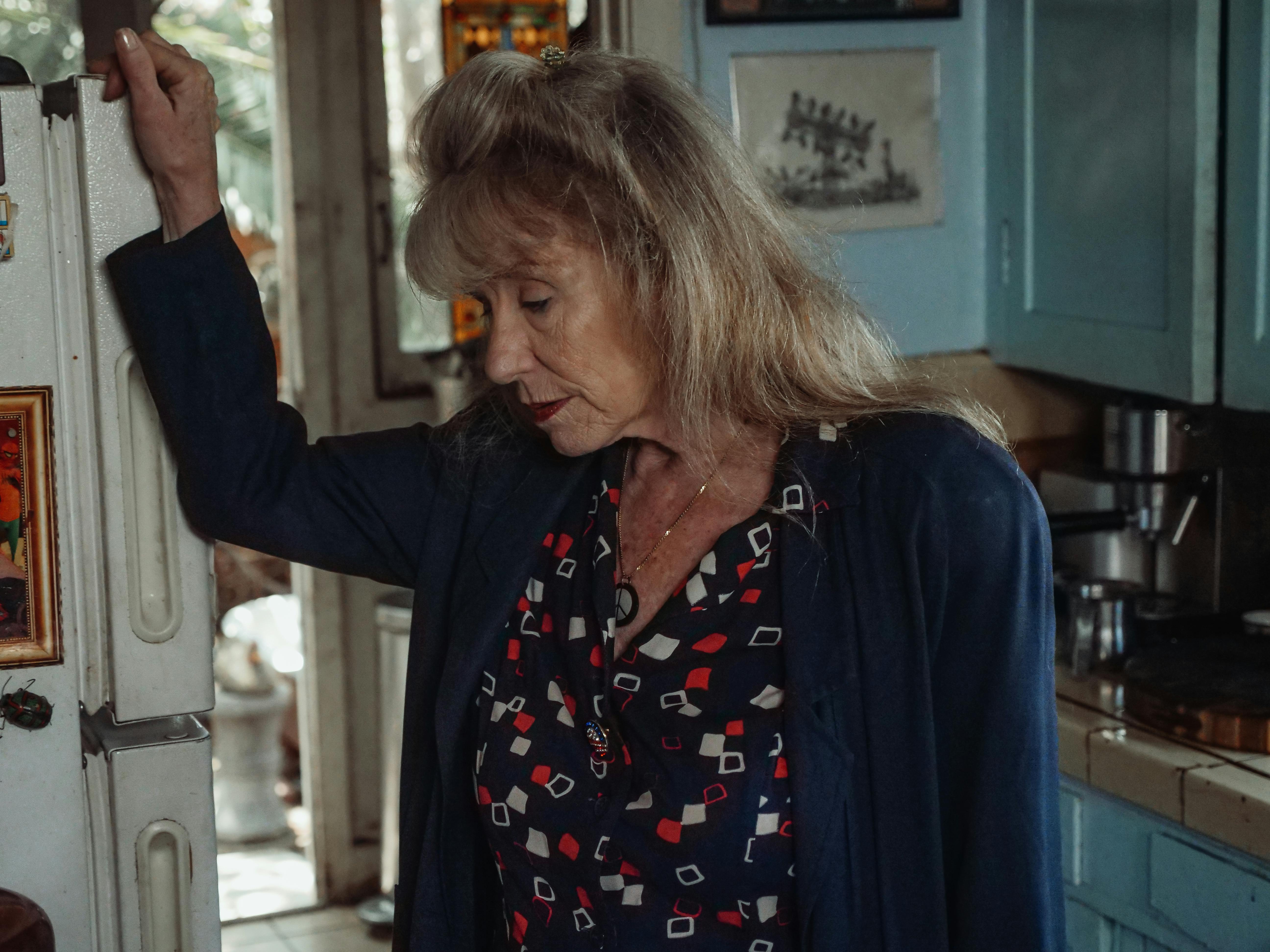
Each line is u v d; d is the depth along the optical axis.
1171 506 2.22
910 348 2.45
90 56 2.14
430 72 3.81
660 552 1.21
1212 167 1.97
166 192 1.19
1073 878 1.92
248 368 1.24
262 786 3.74
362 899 3.32
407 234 1.17
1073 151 2.23
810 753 1.14
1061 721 1.90
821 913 1.15
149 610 1.26
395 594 3.06
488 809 1.22
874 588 1.18
